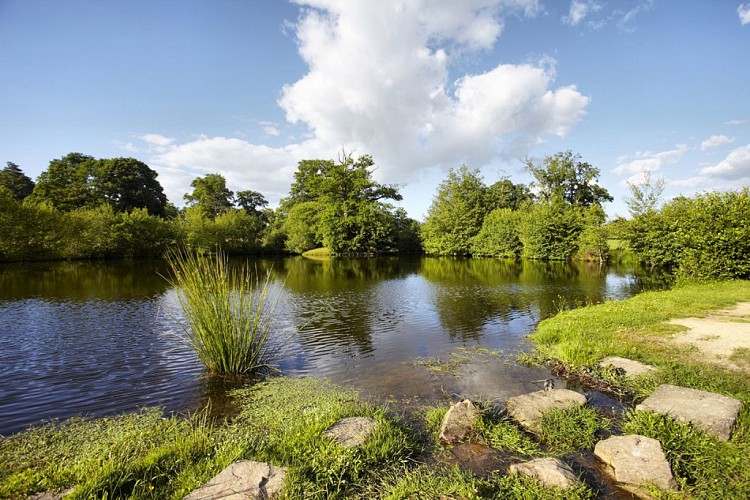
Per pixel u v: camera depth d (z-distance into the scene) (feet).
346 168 150.10
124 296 49.85
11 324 35.09
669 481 10.67
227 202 210.79
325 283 67.21
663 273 72.54
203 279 23.26
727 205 49.55
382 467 12.01
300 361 25.59
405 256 150.20
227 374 22.90
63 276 71.41
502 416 16.08
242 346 23.25
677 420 13.64
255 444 13.64
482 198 162.20
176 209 203.72
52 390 20.59
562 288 59.26
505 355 26.27
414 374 22.75
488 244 134.10
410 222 184.34
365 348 28.55
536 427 14.79
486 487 10.78
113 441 14.67
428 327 35.12
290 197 197.16
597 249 98.07
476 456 12.92
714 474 11.02
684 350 22.15
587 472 11.84
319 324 36.35
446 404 18.04
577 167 149.48
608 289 57.72
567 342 25.75
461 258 137.08
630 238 78.95
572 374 21.34
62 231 103.91
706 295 38.37
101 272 79.00
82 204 144.25
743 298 36.32
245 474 10.69
